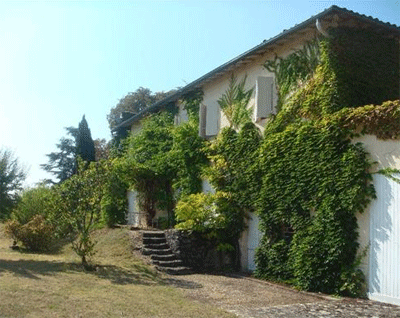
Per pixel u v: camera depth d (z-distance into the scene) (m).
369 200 10.76
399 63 13.59
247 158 14.88
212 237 15.05
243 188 14.82
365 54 12.87
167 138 20.27
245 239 14.94
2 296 8.04
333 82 12.23
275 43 14.32
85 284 10.11
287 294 11.04
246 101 15.90
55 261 13.15
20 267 11.65
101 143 46.62
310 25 13.08
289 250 12.67
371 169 10.85
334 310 9.25
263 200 13.62
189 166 17.69
